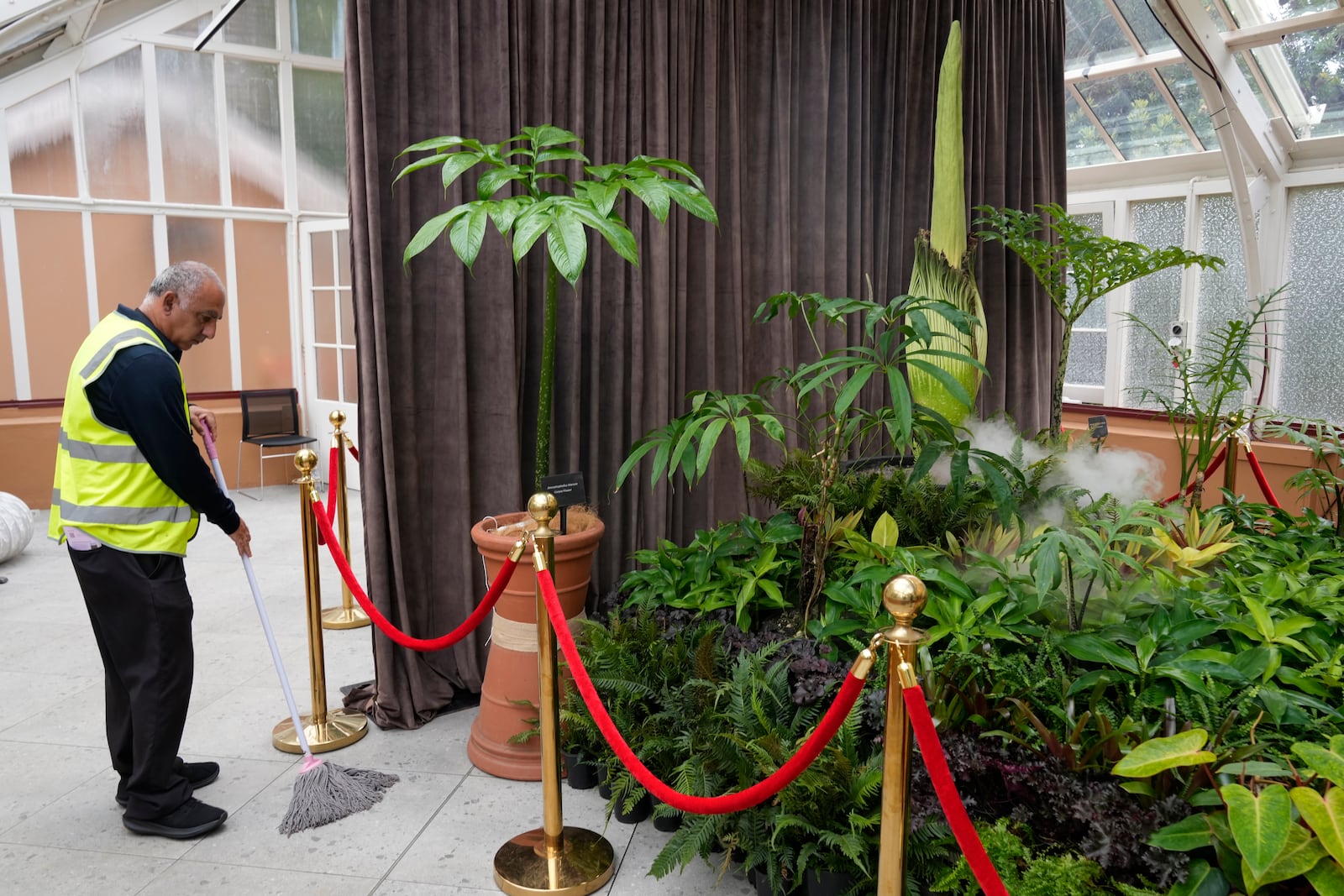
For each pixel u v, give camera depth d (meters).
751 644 2.44
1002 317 4.41
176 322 2.26
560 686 2.47
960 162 4.01
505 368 2.95
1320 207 4.83
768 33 3.54
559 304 3.09
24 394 6.30
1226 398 5.08
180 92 6.52
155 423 2.06
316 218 7.04
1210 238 5.16
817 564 2.51
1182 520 2.85
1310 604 2.34
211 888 2.04
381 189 2.81
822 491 2.51
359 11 2.69
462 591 2.99
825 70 3.66
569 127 3.10
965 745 1.84
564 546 2.46
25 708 3.03
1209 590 2.39
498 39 2.87
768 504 3.61
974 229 4.30
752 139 3.58
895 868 1.40
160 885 2.05
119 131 6.37
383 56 2.78
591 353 3.17
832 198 3.81
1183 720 1.86
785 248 3.61
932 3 4.03
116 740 2.28
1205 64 4.30
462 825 2.30
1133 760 1.59
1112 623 2.20
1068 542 2.01
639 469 3.28
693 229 3.43
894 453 3.80
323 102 7.00
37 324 6.30
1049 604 2.23
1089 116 5.29
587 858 2.10
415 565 2.95
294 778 2.54
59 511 2.19
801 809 1.88
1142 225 5.48
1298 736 1.85
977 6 4.15
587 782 2.49
